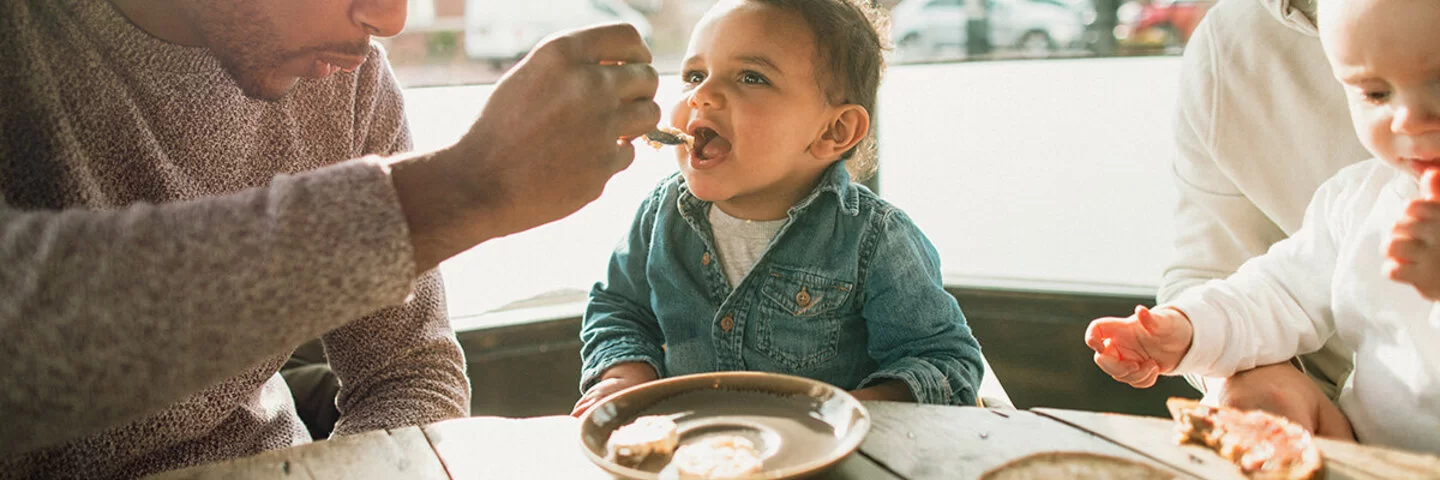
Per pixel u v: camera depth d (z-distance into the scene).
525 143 0.76
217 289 0.67
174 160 1.02
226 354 0.69
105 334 0.66
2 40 0.90
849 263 1.33
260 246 0.68
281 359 1.17
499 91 0.78
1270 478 0.72
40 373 0.67
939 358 1.27
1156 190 2.85
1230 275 1.40
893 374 1.21
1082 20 3.52
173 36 0.99
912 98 3.29
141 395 0.69
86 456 1.00
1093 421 0.87
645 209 1.48
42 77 0.91
